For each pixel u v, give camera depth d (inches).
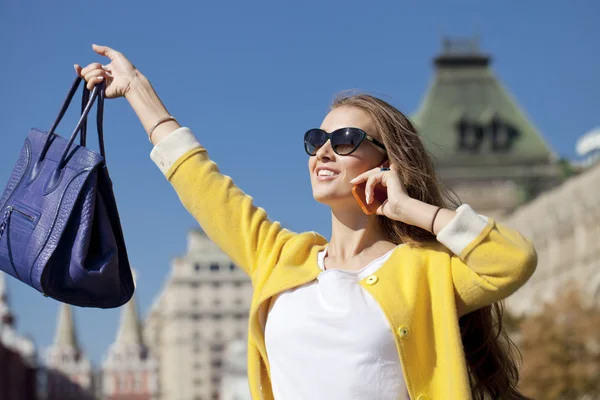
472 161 4864.7
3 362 3351.4
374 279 156.3
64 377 6299.2
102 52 188.9
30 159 174.1
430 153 181.0
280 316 159.6
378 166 169.6
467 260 150.5
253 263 171.2
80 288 170.6
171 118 182.9
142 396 6520.7
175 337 6535.4
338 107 174.4
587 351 1947.6
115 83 185.0
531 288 3681.1
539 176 4832.7
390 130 169.3
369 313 153.4
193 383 6486.2
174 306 6589.6
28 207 169.8
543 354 1948.8
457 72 5123.0
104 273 169.6
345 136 166.1
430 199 170.1
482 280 151.1
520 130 4948.3
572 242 3427.7
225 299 6604.3
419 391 150.0
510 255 147.6
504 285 149.0
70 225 169.6
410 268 156.9
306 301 159.0
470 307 155.6
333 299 156.3
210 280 6614.2
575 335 1950.1
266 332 161.3
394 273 157.5
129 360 6569.9
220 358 6515.8
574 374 1915.6
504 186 4815.5
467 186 4835.1
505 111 4975.4
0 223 170.2
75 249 167.8
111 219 176.6
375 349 151.3
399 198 157.5
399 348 150.4
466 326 169.8
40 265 166.2
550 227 3572.8
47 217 168.1
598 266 3245.6
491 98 5049.2
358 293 156.3
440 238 151.9
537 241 3678.6
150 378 6545.3
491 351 169.8
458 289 154.7
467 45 5152.6
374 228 168.6
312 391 152.2
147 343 7322.8
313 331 154.1
